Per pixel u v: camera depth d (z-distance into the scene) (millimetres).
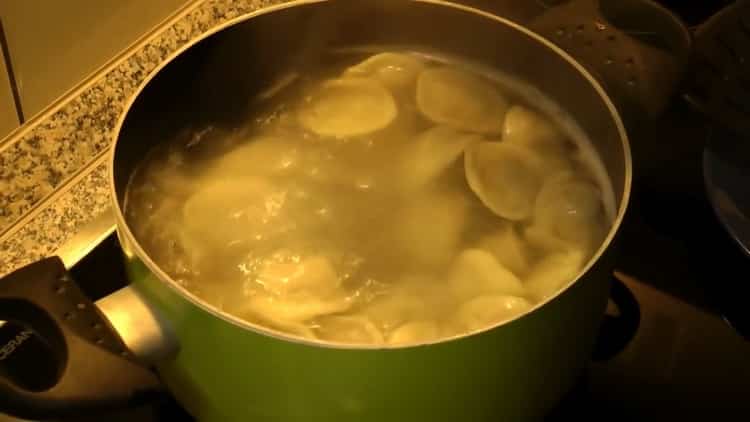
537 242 597
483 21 665
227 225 604
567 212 607
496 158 637
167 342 524
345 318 555
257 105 677
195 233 599
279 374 496
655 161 729
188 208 611
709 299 681
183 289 503
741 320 672
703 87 715
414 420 509
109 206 704
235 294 568
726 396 645
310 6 661
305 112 674
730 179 679
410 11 677
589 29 706
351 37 694
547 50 645
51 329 528
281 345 483
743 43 734
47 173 710
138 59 757
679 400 643
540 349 511
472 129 660
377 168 638
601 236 597
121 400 511
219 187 623
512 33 658
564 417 635
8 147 706
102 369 510
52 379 614
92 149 727
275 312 556
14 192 699
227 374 515
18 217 693
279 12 655
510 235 599
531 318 492
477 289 568
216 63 652
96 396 506
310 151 650
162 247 593
